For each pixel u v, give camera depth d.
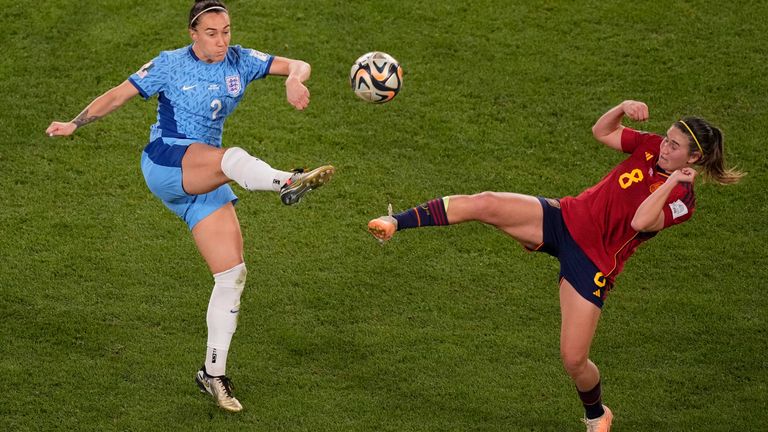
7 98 34.38
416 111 34.59
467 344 26.34
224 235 23.52
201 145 22.86
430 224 21.86
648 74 36.03
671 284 28.69
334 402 24.27
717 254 29.70
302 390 24.64
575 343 21.97
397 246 29.75
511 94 35.34
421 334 26.62
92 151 32.66
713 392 25.03
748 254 29.66
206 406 24.02
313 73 35.75
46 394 24.05
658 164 21.80
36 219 30.00
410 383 25.00
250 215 30.77
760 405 24.53
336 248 29.59
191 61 22.88
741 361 26.02
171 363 25.27
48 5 37.97
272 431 23.27
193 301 27.36
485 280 28.62
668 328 27.12
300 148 33.00
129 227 29.95
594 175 32.47
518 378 25.30
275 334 26.45
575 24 38.00
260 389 24.62
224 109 23.31
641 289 28.55
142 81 22.70
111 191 31.27
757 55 36.72
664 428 23.89
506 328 26.97
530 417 24.08
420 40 37.22
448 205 21.80
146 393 24.30
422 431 23.44
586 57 36.69
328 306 27.50
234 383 24.77
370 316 27.22
